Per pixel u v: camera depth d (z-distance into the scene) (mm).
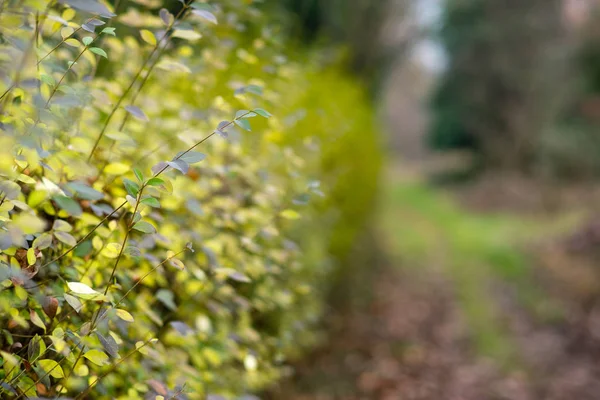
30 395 1250
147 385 1634
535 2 17969
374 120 9484
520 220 14227
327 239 4203
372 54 10305
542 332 6484
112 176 1608
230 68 2852
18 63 1120
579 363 5617
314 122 4121
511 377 5254
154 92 2217
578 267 8664
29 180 1146
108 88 1678
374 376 4750
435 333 6199
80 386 1475
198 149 2070
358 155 6445
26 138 1056
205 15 1344
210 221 2018
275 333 2762
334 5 8891
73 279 1344
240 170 2016
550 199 15172
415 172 26625
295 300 3094
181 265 1342
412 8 11180
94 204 1548
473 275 9039
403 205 16562
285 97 3414
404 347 5590
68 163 1189
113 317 1272
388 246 9547
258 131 2867
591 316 6742
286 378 3820
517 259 9789
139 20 1657
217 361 1748
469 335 6258
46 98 1205
